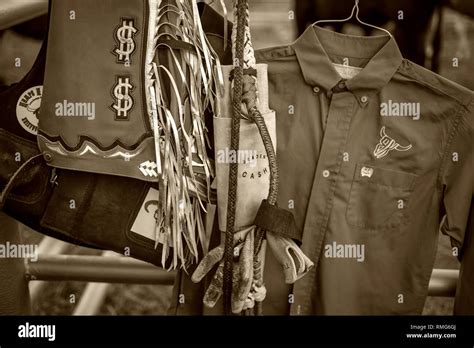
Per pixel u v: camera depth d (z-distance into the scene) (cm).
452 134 113
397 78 113
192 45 102
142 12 100
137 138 100
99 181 105
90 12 100
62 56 101
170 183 100
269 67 117
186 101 103
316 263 120
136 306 224
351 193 117
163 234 103
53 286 221
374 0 152
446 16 212
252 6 227
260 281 103
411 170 116
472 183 113
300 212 120
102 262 136
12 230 132
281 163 119
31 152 107
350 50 116
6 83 158
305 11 159
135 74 100
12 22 119
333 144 116
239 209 102
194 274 104
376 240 118
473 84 203
